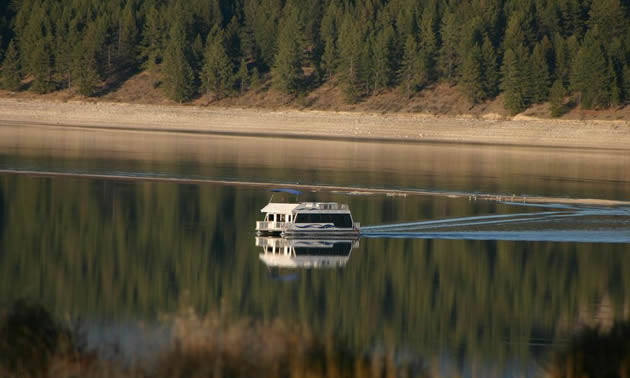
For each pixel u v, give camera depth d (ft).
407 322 344.08
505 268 472.03
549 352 303.89
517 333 331.36
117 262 444.96
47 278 395.34
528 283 432.25
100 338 264.31
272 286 404.16
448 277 443.73
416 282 428.56
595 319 356.38
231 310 344.08
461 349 305.73
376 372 205.87
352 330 324.19
